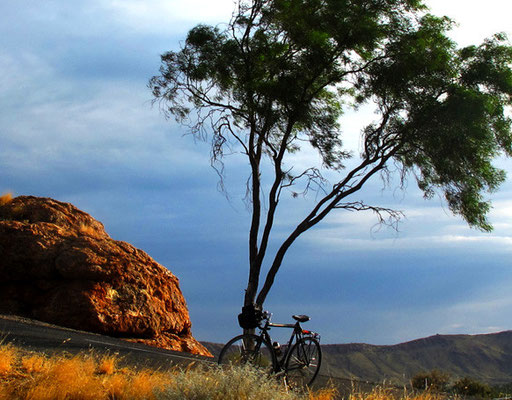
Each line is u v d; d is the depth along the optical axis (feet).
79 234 62.95
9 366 22.31
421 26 55.52
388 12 56.24
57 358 25.79
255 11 57.98
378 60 56.29
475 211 55.67
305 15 55.36
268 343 25.54
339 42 55.36
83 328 52.75
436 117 51.85
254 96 56.18
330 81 57.52
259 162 58.29
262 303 50.98
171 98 60.54
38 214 64.03
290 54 58.29
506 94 54.54
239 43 57.93
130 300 57.06
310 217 53.57
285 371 25.48
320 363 26.94
